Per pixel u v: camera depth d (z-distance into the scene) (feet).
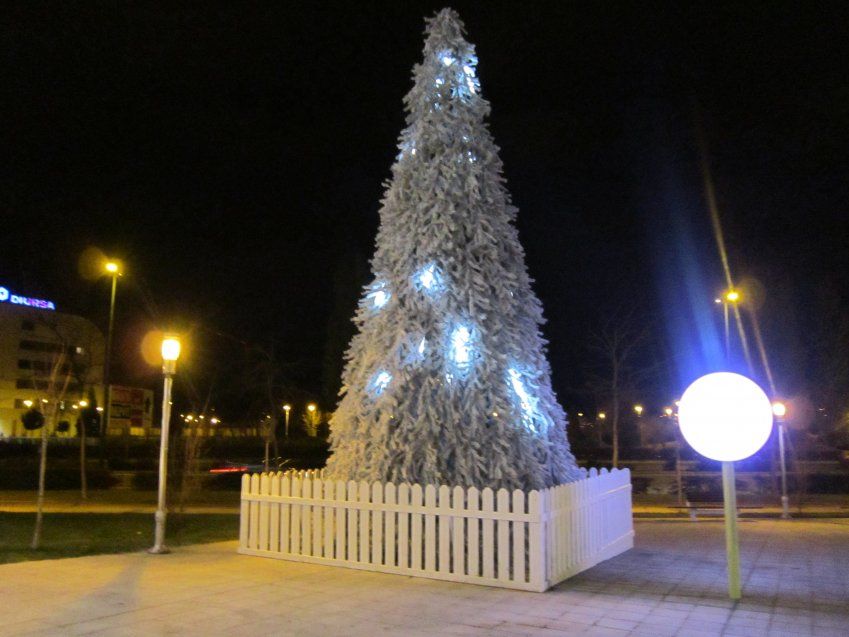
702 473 102.01
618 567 29.68
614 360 98.58
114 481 105.60
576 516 28.63
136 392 194.29
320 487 30.32
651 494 87.04
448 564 26.61
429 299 30.35
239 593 24.54
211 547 35.01
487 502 25.98
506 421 29.01
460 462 28.37
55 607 22.58
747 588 25.57
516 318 31.55
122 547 38.17
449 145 32.14
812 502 78.18
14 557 34.76
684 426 24.84
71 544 40.60
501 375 29.68
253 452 137.59
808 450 106.42
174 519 48.70
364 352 32.53
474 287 30.37
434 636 19.56
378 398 30.66
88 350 143.64
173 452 76.84
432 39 33.63
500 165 33.45
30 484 100.27
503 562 25.55
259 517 32.27
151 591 24.84
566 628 20.34
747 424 23.84
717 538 39.63
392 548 27.89
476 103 33.17
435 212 31.09
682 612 22.09
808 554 33.42
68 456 140.46
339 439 32.50
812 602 23.43
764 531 44.01
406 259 31.48
